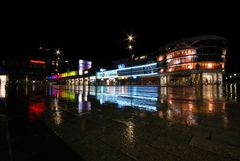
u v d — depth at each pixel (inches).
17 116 294.8
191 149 158.9
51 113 332.5
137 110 366.0
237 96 660.1
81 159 140.8
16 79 3422.7
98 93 890.1
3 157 124.0
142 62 2596.0
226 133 203.0
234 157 142.5
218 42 1871.3
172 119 277.1
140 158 143.1
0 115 272.7
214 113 323.6
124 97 660.1
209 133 203.3
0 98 549.0
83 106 427.5
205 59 1859.0
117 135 200.8
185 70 1950.1
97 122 262.8
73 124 250.8
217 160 137.9
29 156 142.9
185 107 397.4
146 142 177.9
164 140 182.4
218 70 1856.5
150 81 2488.9
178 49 2030.0
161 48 2289.6
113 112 344.5
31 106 417.4
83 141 181.6
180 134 201.3
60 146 166.6
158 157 144.3
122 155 148.7
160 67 2298.2
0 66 2647.6
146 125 242.4
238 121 259.6
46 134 201.6
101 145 171.0
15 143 171.2
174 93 852.6
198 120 267.6
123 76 2972.4
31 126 234.4
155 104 454.0
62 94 818.8
